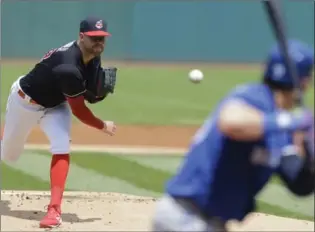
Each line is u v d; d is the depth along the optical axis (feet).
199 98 246.47
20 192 98.02
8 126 78.84
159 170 125.70
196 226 43.96
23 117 77.36
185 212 44.09
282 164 42.91
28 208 86.48
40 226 75.00
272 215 89.30
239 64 366.22
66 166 76.89
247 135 39.09
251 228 80.74
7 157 82.33
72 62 73.20
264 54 370.53
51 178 76.59
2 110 200.13
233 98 41.32
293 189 45.21
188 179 43.78
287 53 41.55
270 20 42.50
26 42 357.20
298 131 39.58
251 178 43.55
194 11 370.73
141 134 168.04
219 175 42.86
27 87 75.72
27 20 356.38
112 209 88.22
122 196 98.27
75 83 72.95
